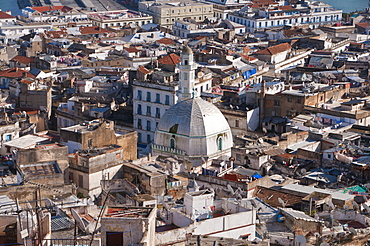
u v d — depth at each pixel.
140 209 103.25
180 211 121.00
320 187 176.00
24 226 94.12
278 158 198.38
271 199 153.25
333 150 198.38
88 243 94.19
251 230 119.94
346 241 122.12
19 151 168.62
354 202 140.62
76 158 180.25
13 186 138.25
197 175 172.12
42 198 135.25
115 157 183.12
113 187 153.62
